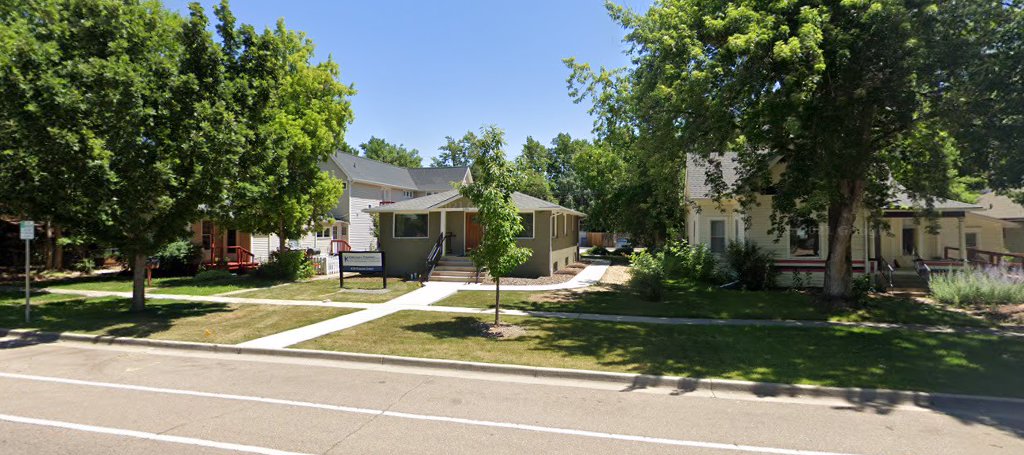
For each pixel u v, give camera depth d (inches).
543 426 219.1
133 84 410.3
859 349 354.6
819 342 376.2
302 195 831.1
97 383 282.0
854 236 709.3
